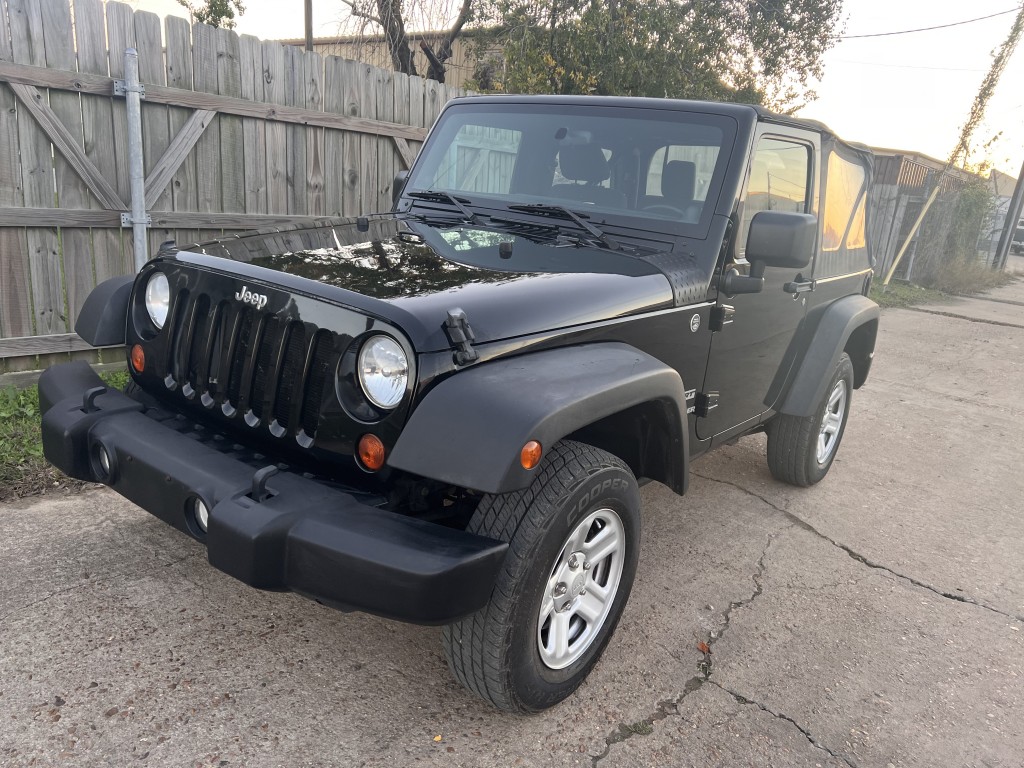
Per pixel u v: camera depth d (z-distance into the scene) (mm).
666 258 2932
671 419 2594
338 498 2086
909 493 4871
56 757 2131
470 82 13227
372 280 2312
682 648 2953
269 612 2893
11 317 4805
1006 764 2502
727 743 2463
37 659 2512
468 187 3502
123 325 2816
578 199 3262
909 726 2639
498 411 1966
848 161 4289
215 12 15828
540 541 2184
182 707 2369
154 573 3068
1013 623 3389
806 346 4105
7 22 4430
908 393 7672
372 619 2918
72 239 4961
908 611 3402
